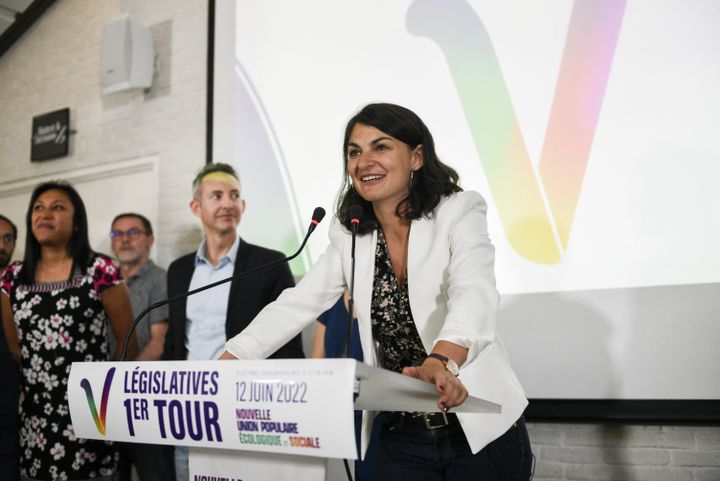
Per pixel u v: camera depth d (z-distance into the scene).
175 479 2.76
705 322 2.35
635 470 2.46
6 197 4.40
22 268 2.57
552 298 2.59
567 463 2.55
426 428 1.44
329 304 1.60
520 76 2.78
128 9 4.03
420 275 1.45
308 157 3.22
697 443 2.39
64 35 4.33
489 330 1.24
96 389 1.24
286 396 1.01
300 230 3.18
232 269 2.80
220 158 3.46
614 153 2.56
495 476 1.41
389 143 1.50
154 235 3.64
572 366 2.52
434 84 2.96
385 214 1.54
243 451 1.24
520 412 1.41
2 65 4.57
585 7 2.69
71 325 2.45
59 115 4.17
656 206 2.46
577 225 2.58
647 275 2.45
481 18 2.89
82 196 4.02
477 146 2.81
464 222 1.44
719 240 2.36
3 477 2.62
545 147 2.69
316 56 3.28
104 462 2.47
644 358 2.42
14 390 2.69
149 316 3.35
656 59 2.53
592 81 2.63
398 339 1.50
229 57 3.52
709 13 2.47
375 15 3.16
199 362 1.12
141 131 3.84
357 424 1.54
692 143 2.44
